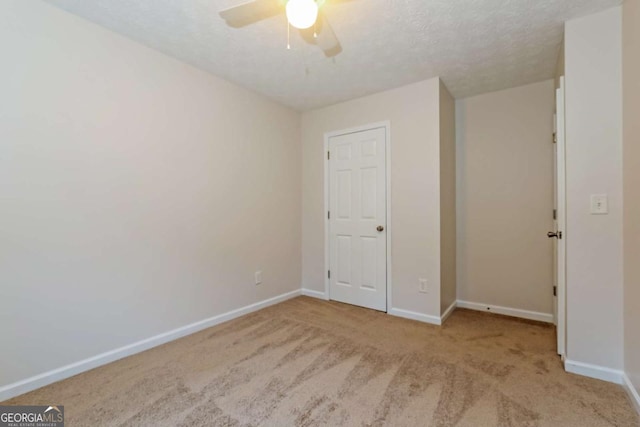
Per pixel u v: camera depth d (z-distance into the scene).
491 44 2.25
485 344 2.36
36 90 1.78
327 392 1.74
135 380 1.87
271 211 3.39
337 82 2.92
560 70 2.33
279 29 2.06
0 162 1.66
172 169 2.46
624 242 1.77
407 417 1.53
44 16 1.81
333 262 3.55
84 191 1.98
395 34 2.12
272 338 2.50
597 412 1.56
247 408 1.60
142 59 2.27
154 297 2.36
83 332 1.98
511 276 3.05
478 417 1.53
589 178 1.88
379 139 3.17
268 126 3.35
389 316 3.02
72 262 1.93
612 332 1.82
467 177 3.27
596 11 1.86
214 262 2.79
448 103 3.09
